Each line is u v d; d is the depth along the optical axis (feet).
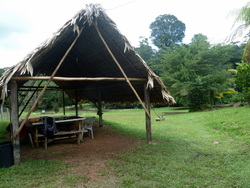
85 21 16.38
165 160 15.52
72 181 11.96
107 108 100.53
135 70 21.07
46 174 13.23
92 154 17.93
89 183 11.78
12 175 13.10
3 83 14.08
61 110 88.48
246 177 12.03
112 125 35.81
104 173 13.17
